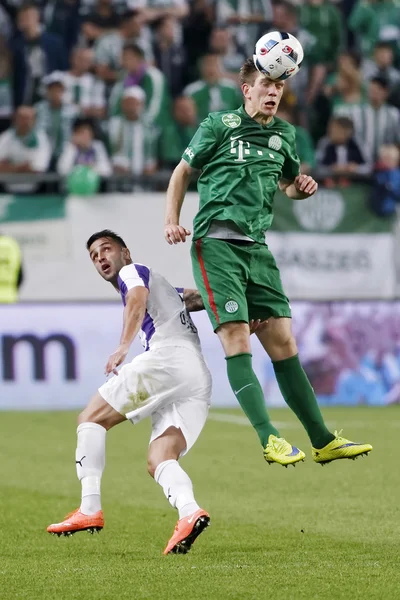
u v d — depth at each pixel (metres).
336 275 55.59
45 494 30.08
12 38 59.16
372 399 55.50
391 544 22.64
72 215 53.31
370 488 30.73
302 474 33.53
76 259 53.41
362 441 40.34
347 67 60.44
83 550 22.31
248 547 22.52
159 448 20.92
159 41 60.66
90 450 21.34
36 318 52.84
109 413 21.27
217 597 17.41
